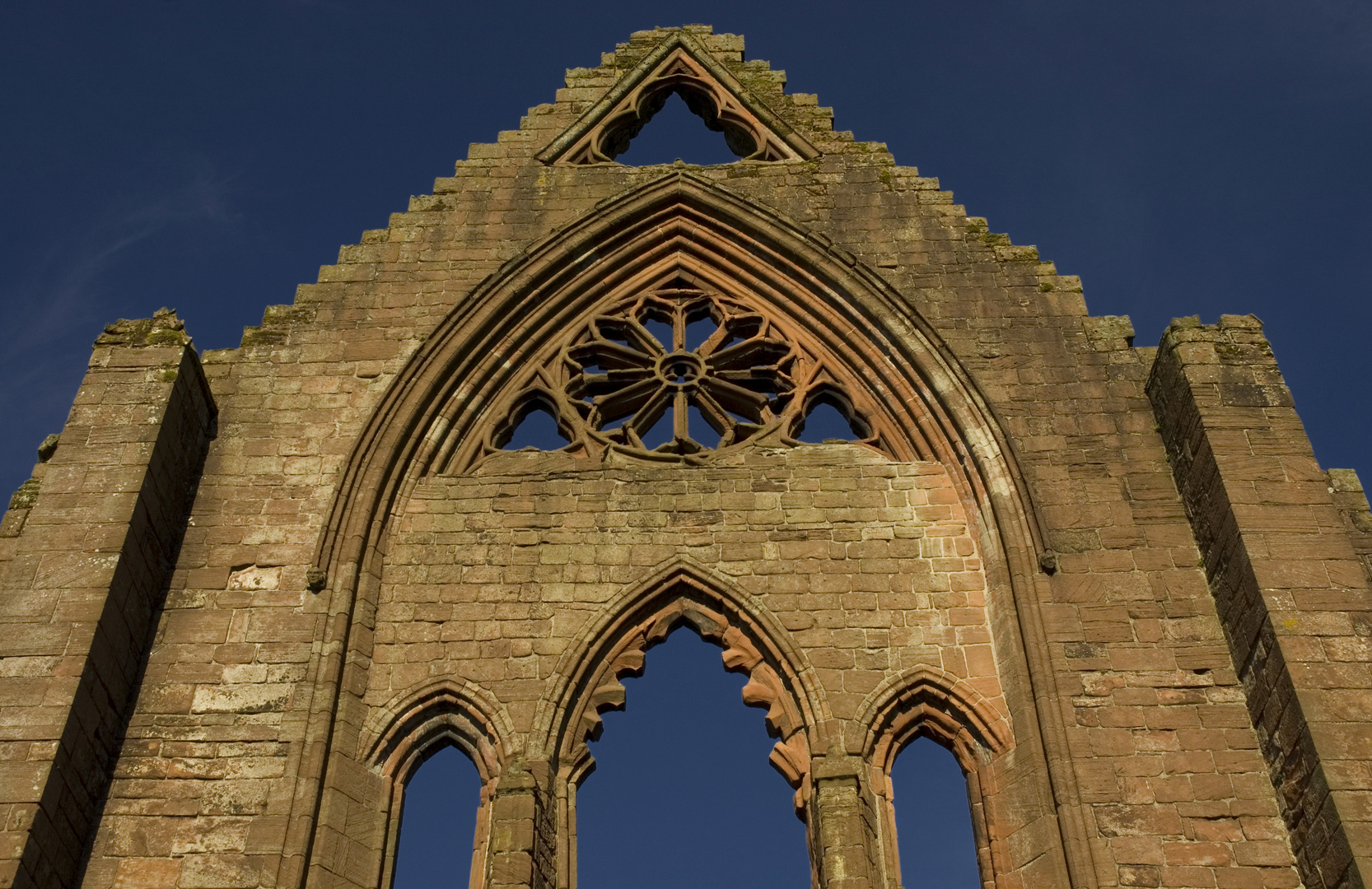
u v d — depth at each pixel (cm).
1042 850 1955
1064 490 2309
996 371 2480
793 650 2180
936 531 2327
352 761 2064
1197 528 2223
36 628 1978
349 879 1962
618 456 2473
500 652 2188
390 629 2214
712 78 3058
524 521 2350
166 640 2150
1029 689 2098
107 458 2188
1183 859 1903
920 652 2183
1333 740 1848
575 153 2911
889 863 2028
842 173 2823
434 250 2705
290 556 2261
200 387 2409
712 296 2716
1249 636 2036
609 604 2241
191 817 1966
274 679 2112
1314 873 1838
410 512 2367
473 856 2042
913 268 2645
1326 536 2066
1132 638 2125
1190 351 2325
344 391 2484
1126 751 2006
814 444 2466
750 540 2319
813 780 2062
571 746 2127
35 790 1817
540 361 2616
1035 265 2641
